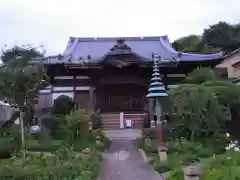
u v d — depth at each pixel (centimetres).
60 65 3077
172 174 1257
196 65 3147
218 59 3117
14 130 2031
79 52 3691
